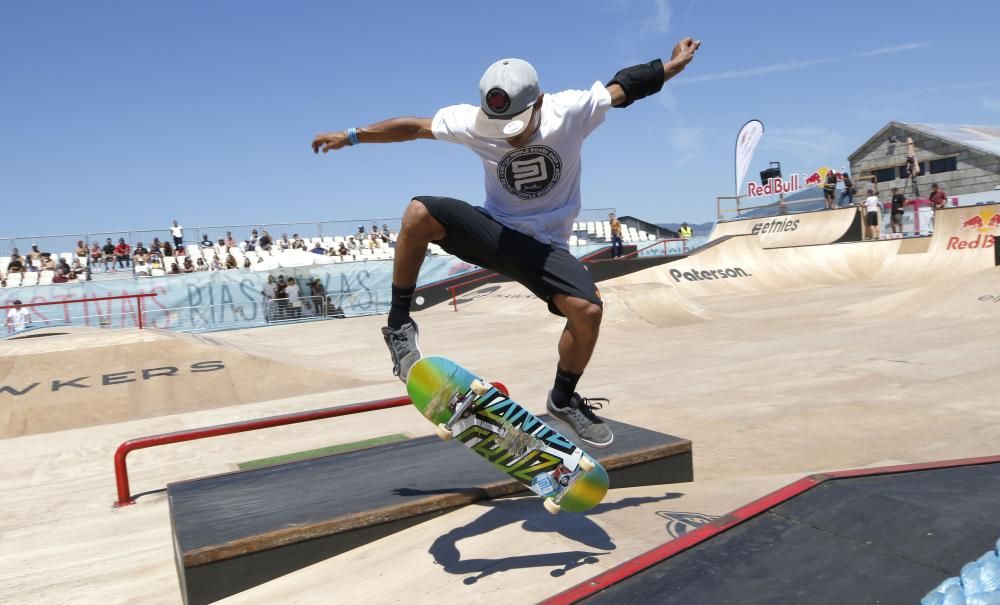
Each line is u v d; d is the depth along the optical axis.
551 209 2.83
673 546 2.64
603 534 3.23
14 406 9.16
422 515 3.50
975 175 29.17
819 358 9.60
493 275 25.73
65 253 22.67
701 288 21.39
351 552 3.31
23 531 5.13
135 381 10.03
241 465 6.57
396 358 2.79
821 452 5.65
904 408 6.77
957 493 2.95
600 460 4.05
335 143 2.95
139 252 23.52
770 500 2.95
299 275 22.75
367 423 8.04
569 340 2.86
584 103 2.66
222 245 24.88
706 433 6.44
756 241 23.02
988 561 2.03
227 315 21.59
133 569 4.21
